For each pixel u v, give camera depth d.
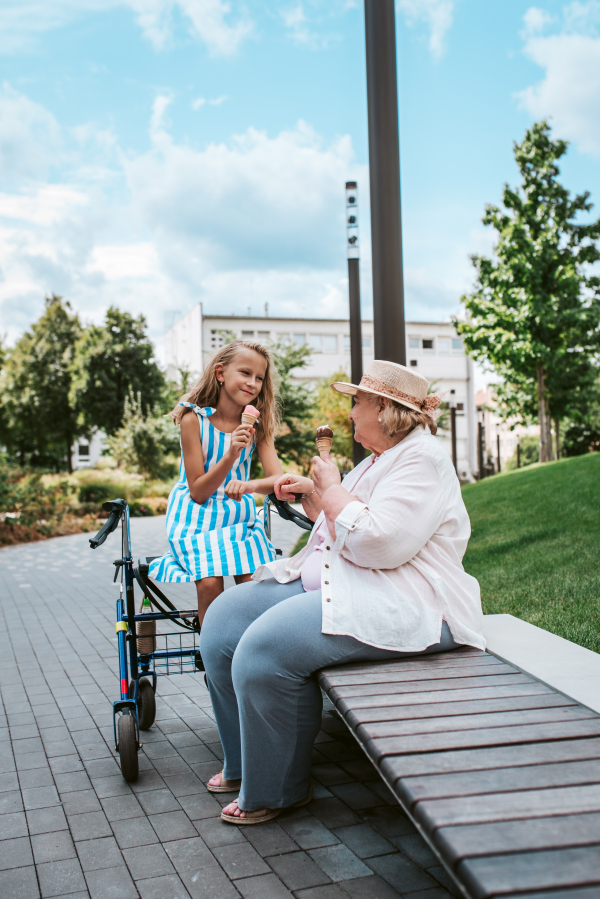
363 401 2.57
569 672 2.26
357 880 2.14
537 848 1.27
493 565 6.34
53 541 14.99
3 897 2.11
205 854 2.31
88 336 39.88
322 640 2.24
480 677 2.16
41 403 40.41
